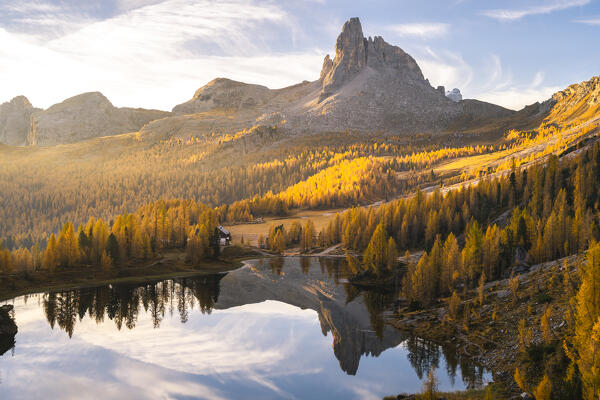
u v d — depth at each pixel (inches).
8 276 4215.1
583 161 6087.6
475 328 2423.7
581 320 1497.3
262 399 1732.3
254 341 2586.1
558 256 3555.6
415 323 2819.9
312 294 4158.5
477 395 1576.0
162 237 6633.9
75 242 4911.4
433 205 7003.0
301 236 7613.2
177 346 2465.6
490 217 6136.8
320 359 2242.9
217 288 4463.6
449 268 3235.7
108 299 3796.8
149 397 1743.4
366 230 7017.7
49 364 2127.2
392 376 1968.5
